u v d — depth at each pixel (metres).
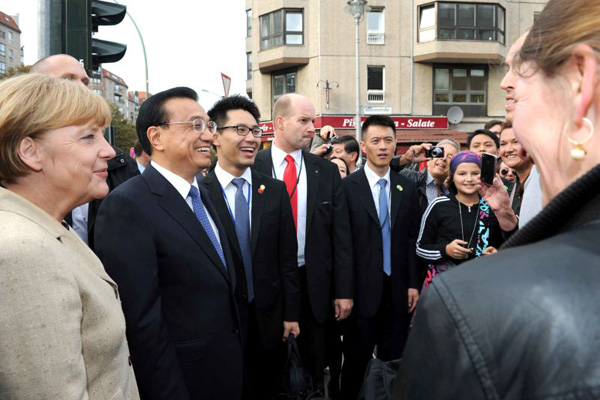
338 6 18.41
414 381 0.64
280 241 3.07
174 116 2.20
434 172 4.45
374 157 3.61
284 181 3.42
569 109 0.72
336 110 18.52
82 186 1.51
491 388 0.56
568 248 0.61
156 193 2.13
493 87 19.00
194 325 2.09
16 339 1.18
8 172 1.42
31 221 1.33
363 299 3.50
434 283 0.66
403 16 18.59
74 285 1.30
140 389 1.90
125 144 28.31
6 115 1.38
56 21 4.09
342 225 3.41
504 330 0.57
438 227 3.42
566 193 0.64
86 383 1.30
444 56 18.12
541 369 0.54
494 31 18.48
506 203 2.57
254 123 2.97
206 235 2.21
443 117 18.69
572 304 0.55
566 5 0.70
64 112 1.44
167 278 2.08
